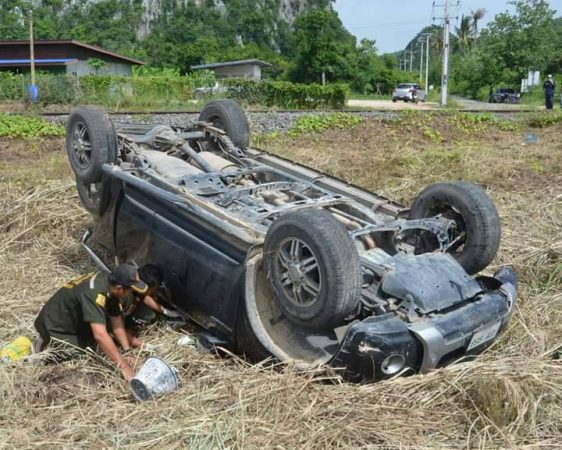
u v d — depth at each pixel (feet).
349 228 15.96
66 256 21.98
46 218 24.04
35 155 40.45
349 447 11.82
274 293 13.83
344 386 13.30
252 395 13.02
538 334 16.01
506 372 13.44
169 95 89.92
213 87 94.27
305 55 212.23
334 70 212.43
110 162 19.04
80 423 12.53
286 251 13.55
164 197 16.21
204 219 15.34
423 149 43.45
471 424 12.41
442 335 13.09
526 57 204.64
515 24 208.64
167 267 16.22
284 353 13.98
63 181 27.63
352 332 12.88
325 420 12.45
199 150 21.81
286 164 19.90
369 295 14.01
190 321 16.78
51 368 14.53
